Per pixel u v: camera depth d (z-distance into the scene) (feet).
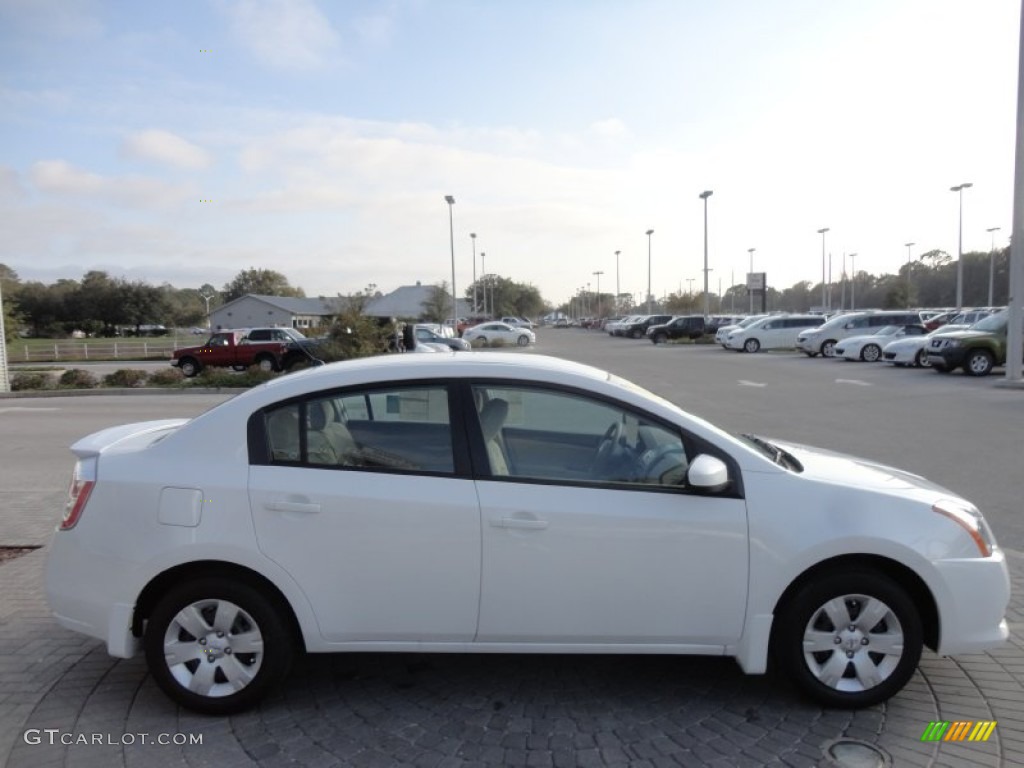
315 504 10.34
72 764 9.62
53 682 11.85
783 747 9.84
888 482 11.16
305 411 10.90
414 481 10.49
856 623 10.59
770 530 10.31
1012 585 15.51
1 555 18.12
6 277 274.77
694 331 149.69
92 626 10.62
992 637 10.65
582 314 460.14
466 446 10.68
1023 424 38.11
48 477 27.94
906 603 10.44
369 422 10.89
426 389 10.93
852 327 97.04
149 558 10.38
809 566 10.37
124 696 11.41
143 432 12.51
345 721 10.65
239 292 427.33
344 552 10.37
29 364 124.98
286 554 10.35
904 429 37.01
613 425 11.01
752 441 13.21
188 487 10.46
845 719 10.54
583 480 10.67
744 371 75.46
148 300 290.56
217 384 66.69
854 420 40.42
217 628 10.71
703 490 10.31
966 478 25.85
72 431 40.65
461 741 10.10
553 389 10.99
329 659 12.68
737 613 10.44
